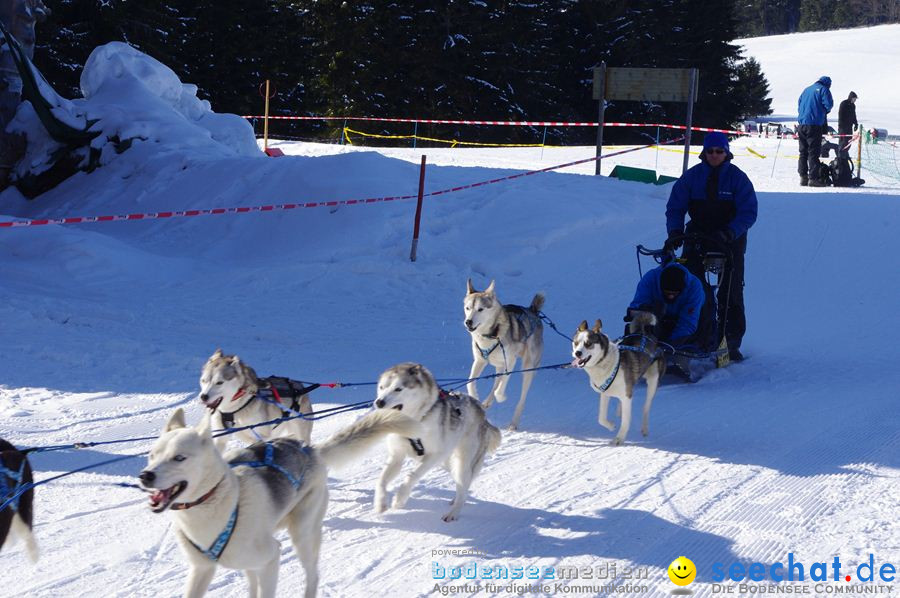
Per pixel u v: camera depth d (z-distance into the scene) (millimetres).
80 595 4371
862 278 13477
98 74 20828
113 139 19094
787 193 18203
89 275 13117
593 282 13320
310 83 40969
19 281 12586
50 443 6676
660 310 8641
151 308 11656
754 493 6004
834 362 9945
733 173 9594
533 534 5289
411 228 14852
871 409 8125
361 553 4988
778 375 9445
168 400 7887
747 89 56219
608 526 5414
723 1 48562
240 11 38438
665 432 7488
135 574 4609
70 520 5273
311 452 4461
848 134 21062
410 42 39344
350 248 14195
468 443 5691
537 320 8461
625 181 18016
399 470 5652
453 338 10789
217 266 14289
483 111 40750
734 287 9766
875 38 90000
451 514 5516
